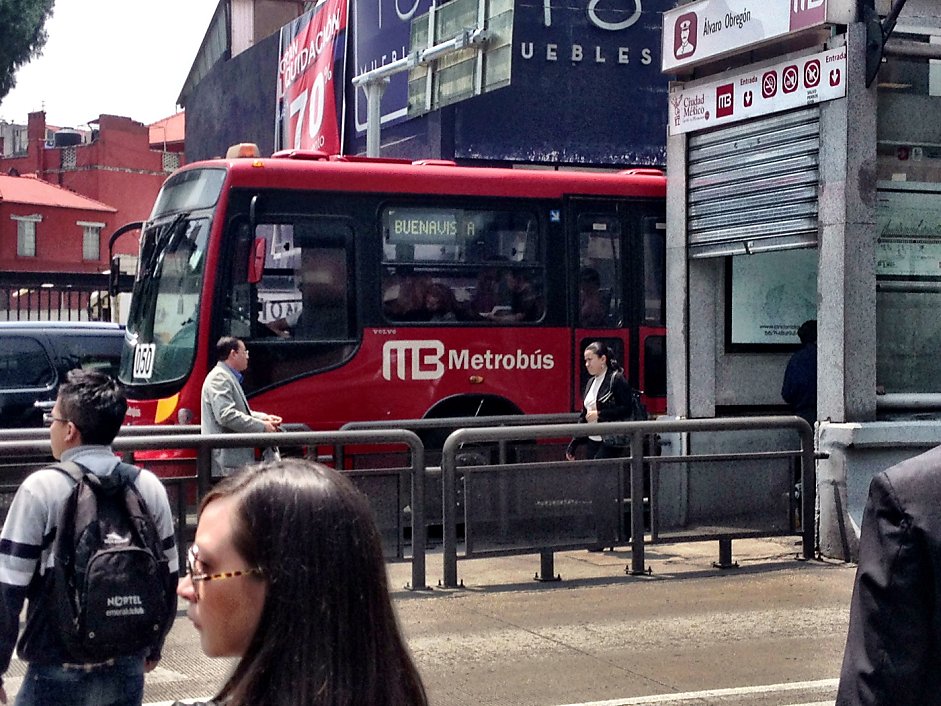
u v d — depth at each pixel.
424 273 12.20
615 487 9.34
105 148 57.69
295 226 11.84
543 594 8.72
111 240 13.94
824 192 9.74
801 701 6.17
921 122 9.95
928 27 9.84
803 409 11.12
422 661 6.91
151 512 4.08
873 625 2.49
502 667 6.80
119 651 3.85
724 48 10.58
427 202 12.25
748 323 11.91
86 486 3.94
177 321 11.82
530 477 9.08
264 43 30.92
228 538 1.86
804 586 8.91
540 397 12.46
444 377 12.18
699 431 9.47
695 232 11.33
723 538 9.59
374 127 18.72
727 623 7.81
